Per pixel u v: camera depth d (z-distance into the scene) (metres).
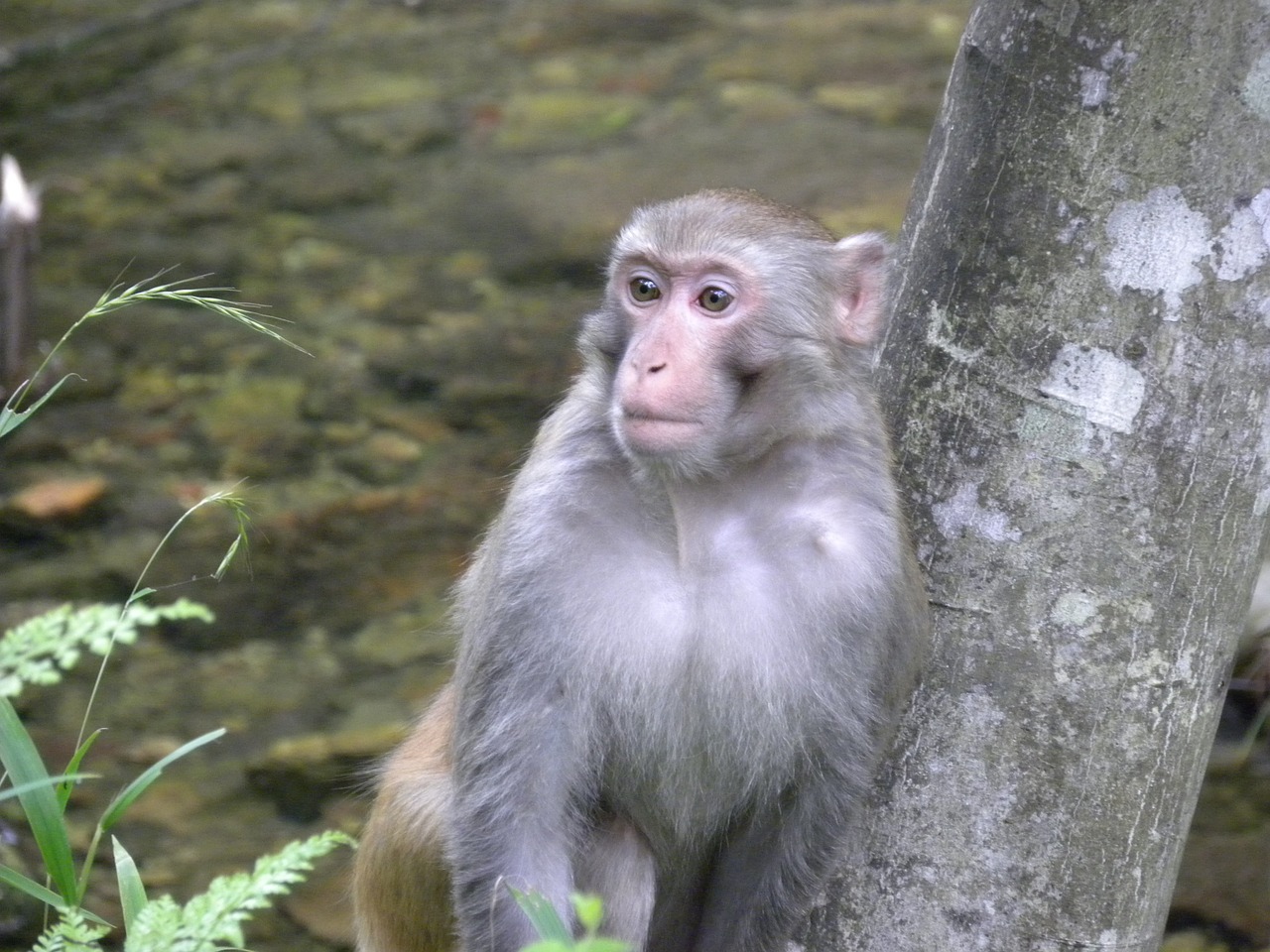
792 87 22.59
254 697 13.23
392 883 8.54
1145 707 7.09
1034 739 7.17
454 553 14.94
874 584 7.18
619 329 7.51
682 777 7.54
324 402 17.03
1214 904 11.45
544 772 7.29
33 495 15.48
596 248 19.17
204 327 18.16
